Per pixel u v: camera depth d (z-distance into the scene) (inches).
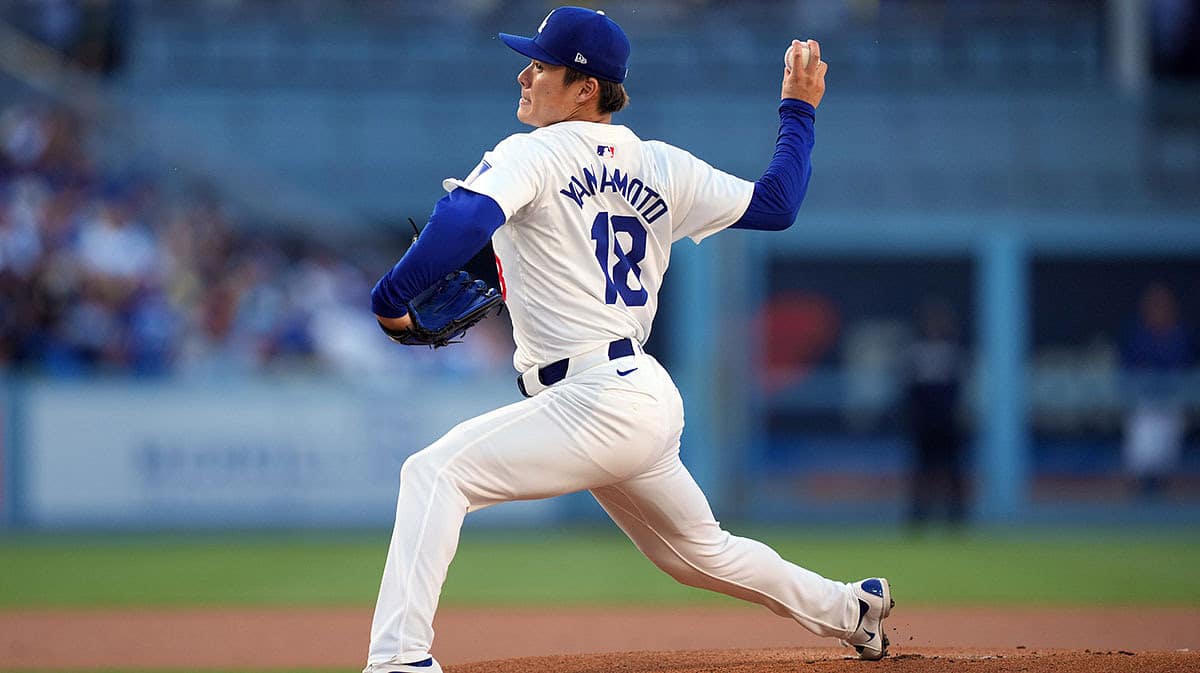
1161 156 2586.1
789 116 643.5
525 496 585.3
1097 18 2763.3
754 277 2385.6
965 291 2475.4
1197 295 2482.8
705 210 611.8
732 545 637.9
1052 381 2377.0
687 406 2262.6
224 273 2364.7
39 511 2064.5
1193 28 2699.3
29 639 1070.4
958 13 2844.5
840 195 2487.7
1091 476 2358.5
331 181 2610.7
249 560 1691.7
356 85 2706.7
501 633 1087.0
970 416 2372.0
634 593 1381.6
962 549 1828.2
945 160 2561.5
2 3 2672.2
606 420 575.8
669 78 2691.9
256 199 2546.8
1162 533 2143.2
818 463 2365.9
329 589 1407.5
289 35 2770.7
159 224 2363.4
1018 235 2384.4
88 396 2070.6
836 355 2461.9
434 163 2645.2
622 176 589.9
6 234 2169.0
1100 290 2490.2
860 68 2723.9
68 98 2498.8
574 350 581.3
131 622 1173.1
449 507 571.5
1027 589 1396.4
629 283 593.3
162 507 2080.5
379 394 2112.5
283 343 2282.2
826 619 657.6
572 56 587.5
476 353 2374.5
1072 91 2664.9
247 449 2091.5
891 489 2352.4
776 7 2866.6
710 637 1052.5
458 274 593.9
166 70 2746.1
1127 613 1207.6
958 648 770.2
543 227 577.6
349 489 2102.6
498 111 2699.3
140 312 2201.0
